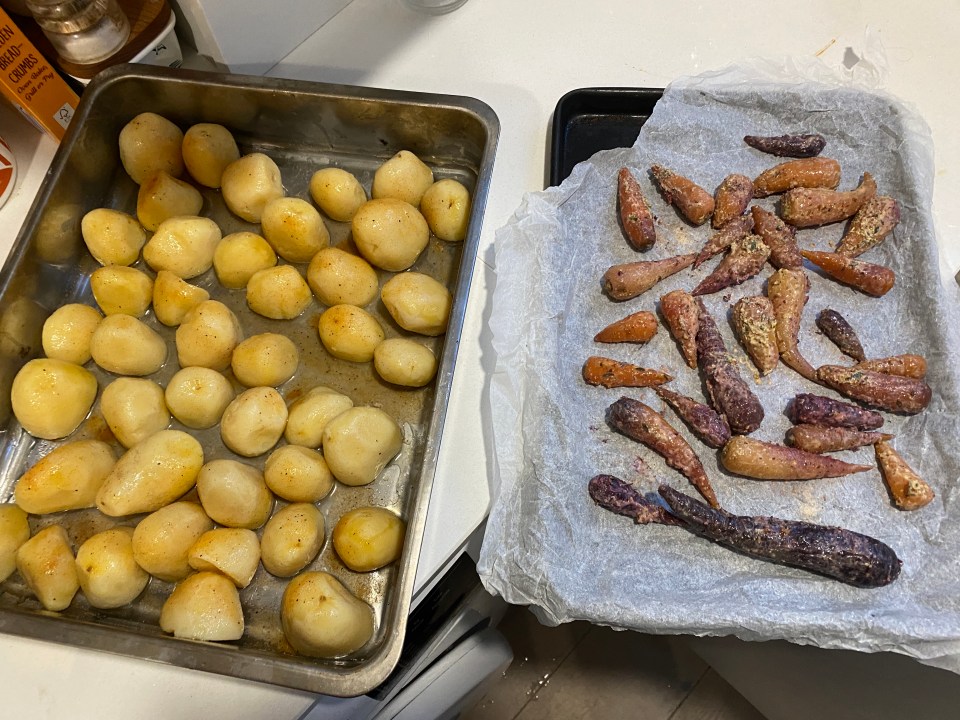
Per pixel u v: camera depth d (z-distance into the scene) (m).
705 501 0.70
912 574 0.67
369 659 0.55
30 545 0.63
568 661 1.17
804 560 0.65
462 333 0.75
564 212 0.81
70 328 0.73
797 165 0.82
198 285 0.79
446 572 0.70
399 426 0.71
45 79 0.74
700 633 0.63
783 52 0.91
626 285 0.77
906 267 0.79
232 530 0.65
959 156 0.85
